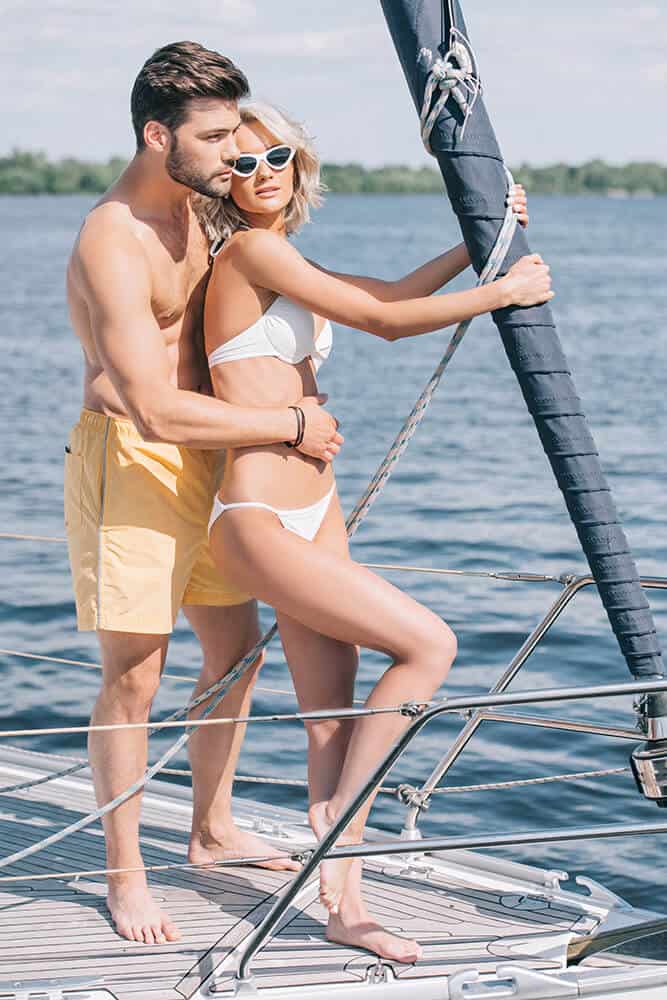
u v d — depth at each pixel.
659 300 45.78
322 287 3.32
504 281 3.24
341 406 22.67
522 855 5.86
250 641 3.89
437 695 7.85
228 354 3.45
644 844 5.99
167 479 3.52
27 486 15.36
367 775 3.13
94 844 4.07
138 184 3.42
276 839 4.14
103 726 3.37
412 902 3.70
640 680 3.10
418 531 12.87
